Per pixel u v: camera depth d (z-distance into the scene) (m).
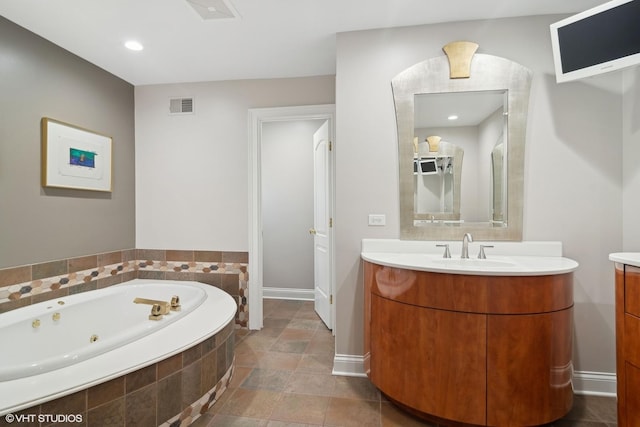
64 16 1.92
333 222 2.89
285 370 2.20
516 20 1.97
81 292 2.43
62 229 2.29
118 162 2.82
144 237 3.04
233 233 2.95
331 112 2.83
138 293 2.57
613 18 1.52
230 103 2.94
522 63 1.97
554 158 1.94
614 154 1.89
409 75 2.06
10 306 1.95
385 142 2.11
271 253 3.96
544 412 1.49
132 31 2.11
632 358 1.30
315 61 2.58
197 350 1.64
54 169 2.20
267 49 2.38
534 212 1.97
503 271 1.46
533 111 1.96
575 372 1.94
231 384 2.01
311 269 3.91
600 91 1.90
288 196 3.94
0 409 1.05
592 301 1.93
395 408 1.78
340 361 2.16
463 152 2.05
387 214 2.12
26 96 2.04
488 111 2.02
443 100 2.06
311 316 3.32
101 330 2.27
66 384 1.21
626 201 1.86
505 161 2.00
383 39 2.10
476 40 2.01
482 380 1.49
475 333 1.50
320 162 3.19
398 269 1.68
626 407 1.33
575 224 1.93
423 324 1.59
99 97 2.62
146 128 3.02
